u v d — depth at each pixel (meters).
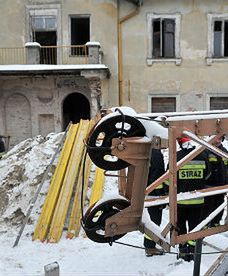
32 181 8.12
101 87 17.03
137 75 18.36
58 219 6.95
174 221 3.41
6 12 18.33
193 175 5.02
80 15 18.31
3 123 18.03
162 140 3.52
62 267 5.70
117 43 18.25
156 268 5.48
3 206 8.06
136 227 3.76
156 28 18.52
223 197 5.64
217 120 3.56
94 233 3.70
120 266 5.60
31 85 17.88
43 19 18.44
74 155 8.36
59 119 17.89
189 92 18.34
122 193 4.23
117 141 3.53
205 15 18.19
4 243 6.70
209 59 18.19
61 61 18.30
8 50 18.33
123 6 18.25
